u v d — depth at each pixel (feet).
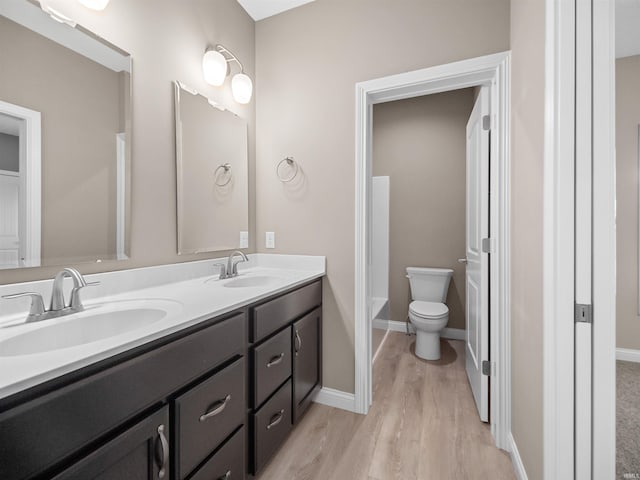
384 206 10.53
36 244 3.18
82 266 3.55
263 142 6.52
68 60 3.42
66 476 1.87
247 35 6.37
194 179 5.05
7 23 2.97
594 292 2.90
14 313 2.98
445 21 5.01
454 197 9.75
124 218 3.97
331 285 5.90
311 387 5.45
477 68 4.80
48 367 1.81
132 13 4.10
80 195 3.53
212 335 3.14
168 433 2.66
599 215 2.88
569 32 2.91
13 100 3.02
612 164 2.86
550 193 3.07
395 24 5.35
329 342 5.92
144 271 4.19
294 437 5.00
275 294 4.33
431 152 10.00
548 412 3.13
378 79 5.43
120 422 2.22
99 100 3.71
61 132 3.37
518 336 4.30
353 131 5.66
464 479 4.16
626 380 4.57
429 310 8.09
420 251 10.13
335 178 5.83
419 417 5.53
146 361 2.42
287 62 6.27
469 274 6.79
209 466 3.08
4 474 1.62
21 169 3.09
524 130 3.98
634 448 3.74
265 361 4.05
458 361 7.93
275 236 6.42
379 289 10.61
